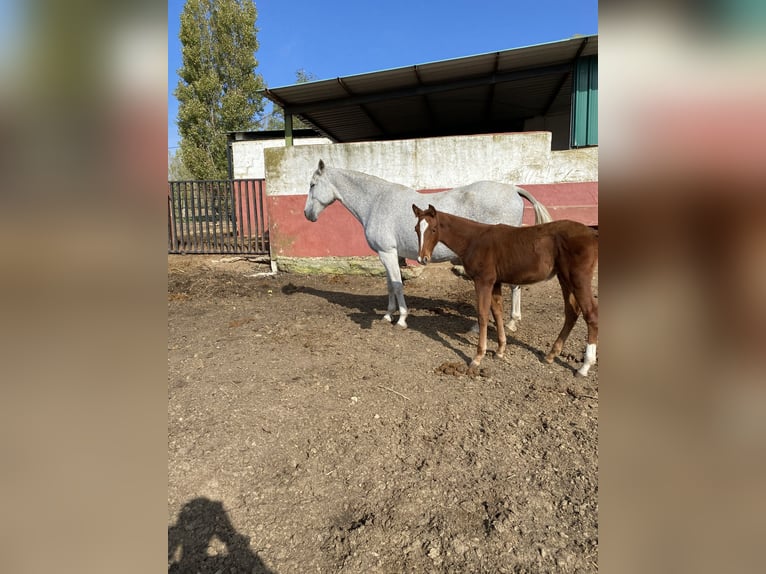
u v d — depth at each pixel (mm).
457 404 2943
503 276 3412
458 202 4441
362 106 9984
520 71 7934
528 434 2561
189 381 3328
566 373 3449
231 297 6254
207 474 2230
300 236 7527
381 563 1688
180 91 17484
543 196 6535
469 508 1965
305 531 1858
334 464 2305
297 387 3197
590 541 1770
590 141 7547
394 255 4684
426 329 4672
